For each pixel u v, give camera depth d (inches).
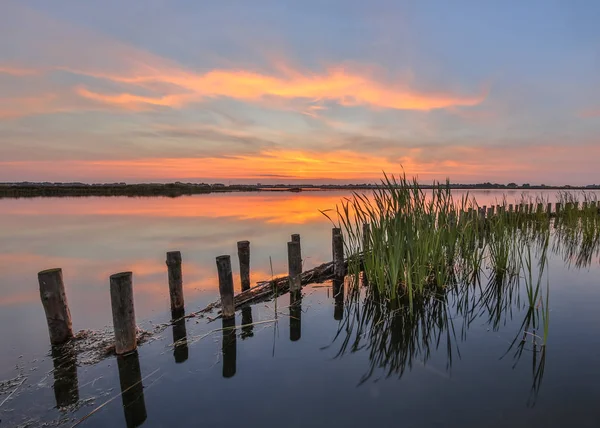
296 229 600.7
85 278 312.7
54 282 170.1
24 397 131.9
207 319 207.5
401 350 160.4
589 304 203.2
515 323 179.6
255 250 422.0
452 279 253.0
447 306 209.0
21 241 495.5
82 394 133.5
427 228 228.1
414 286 227.1
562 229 460.1
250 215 855.7
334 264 284.4
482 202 1070.4
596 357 141.8
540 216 504.4
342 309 221.6
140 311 223.1
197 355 163.2
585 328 169.6
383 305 215.9
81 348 169.5
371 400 122.6
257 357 160.4
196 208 1094.4
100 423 117.0
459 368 139.5
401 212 216.5
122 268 346.6
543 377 128.7
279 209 1050.7
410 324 187.5
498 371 135.3
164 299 247.9
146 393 133.4
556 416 107.1
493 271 268.5
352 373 143.0
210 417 117.9
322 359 156.9
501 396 119.3
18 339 186.4
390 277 218.8
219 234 544.4
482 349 154.2
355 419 112.3
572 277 259.3
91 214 890.7
